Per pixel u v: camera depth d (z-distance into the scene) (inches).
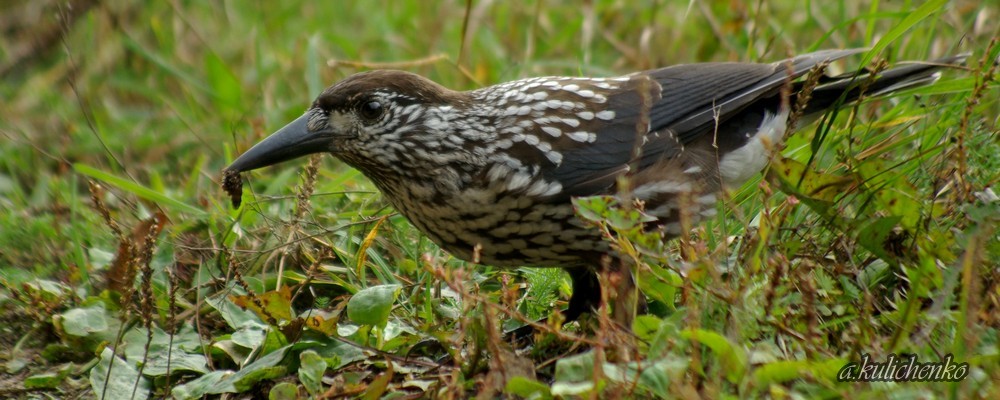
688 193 359.3
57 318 405.1
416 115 385.4
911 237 366.9
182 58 625.0
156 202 462.0
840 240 378.3
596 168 387.5
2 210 494.6
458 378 331.9
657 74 410.3
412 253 439.8
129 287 356.5
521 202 383.2
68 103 593.3
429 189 390.3
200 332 395.9
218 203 474.0
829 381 296.5
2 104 589.0
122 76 612.7
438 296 410.6
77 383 386.0
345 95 387.9
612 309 372.8
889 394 286.7
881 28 546.0
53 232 470.0
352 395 337.4
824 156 441.7
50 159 546.0
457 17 628.7
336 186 479.8
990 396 279.3
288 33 649.6
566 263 396.2
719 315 322.7
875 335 320.8
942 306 320.2
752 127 405.4
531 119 388.5
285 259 440.5
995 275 333.7
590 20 576.7
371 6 671.1
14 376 392.5
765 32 561.6
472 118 387.2
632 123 394.6
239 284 407.2
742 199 415.8
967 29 486.9
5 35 642.2
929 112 438.3
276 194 484.7
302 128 394.0
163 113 592.4
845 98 410.3
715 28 557.0
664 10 613.9
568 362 308.7
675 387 288.0
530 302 399.9
